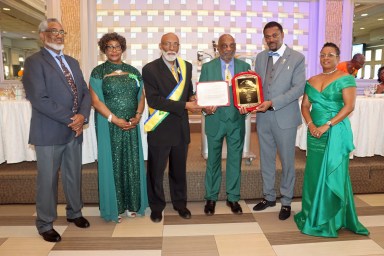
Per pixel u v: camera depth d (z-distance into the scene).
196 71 5.55
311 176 2.80
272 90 2.89
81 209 3.04
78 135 2.63
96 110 2.81
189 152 4.22
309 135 2.84
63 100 2.49
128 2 5.42
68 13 5.10
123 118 2.78
